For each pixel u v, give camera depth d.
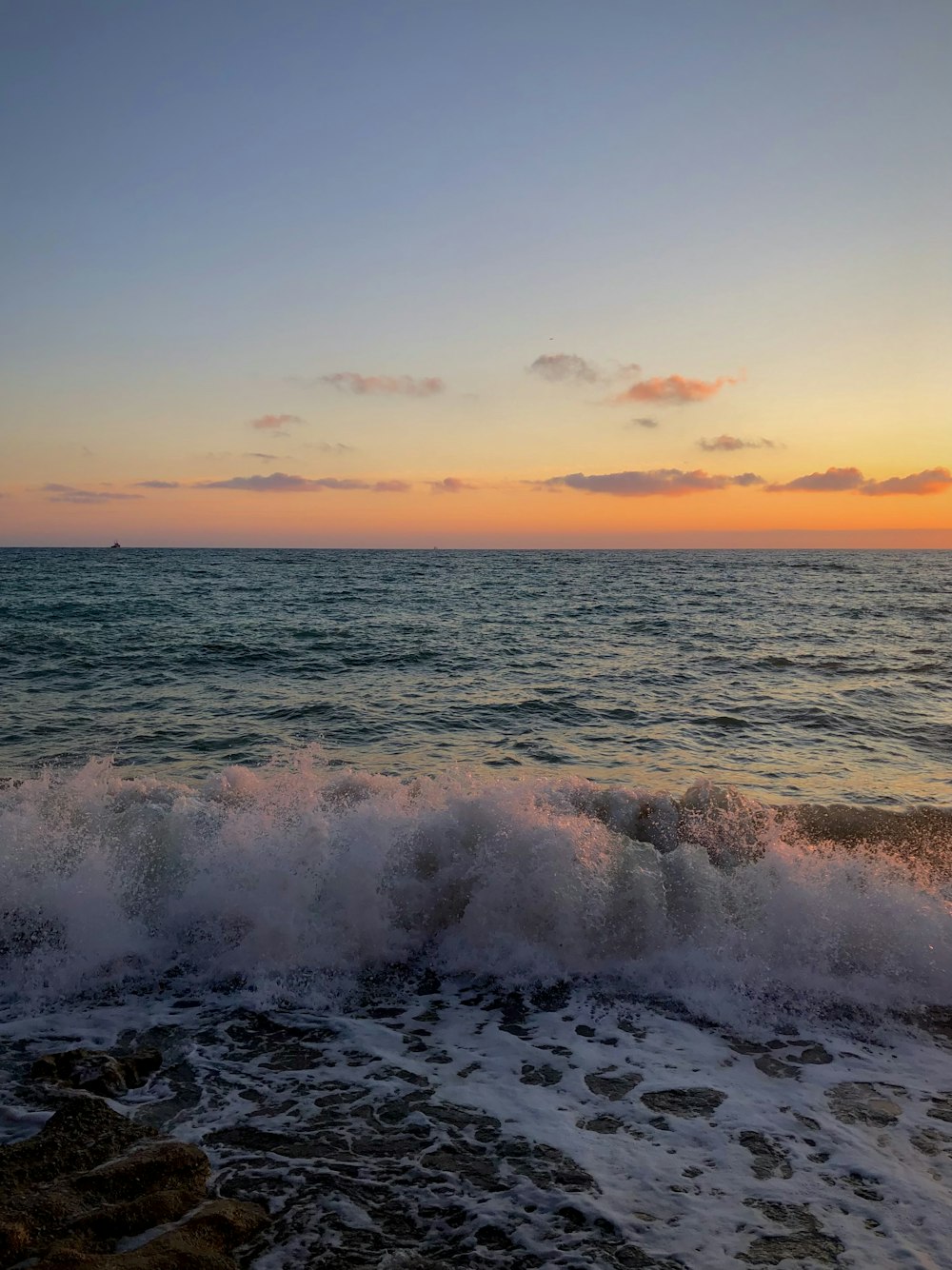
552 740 11.65
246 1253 2.49
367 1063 3.67
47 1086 3.37
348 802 6.07
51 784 6.62
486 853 4.90
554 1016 4.14
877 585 54.78
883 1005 4.27
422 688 15.62
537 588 48.06
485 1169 2.94
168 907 4.73
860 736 12.22
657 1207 2.75
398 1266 2.46
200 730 11.66
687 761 10.59
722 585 53.22
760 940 4.62
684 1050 3.84
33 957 4.44
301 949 4.61
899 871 5.18
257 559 102.69
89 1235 2.40
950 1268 2.48
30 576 52.84
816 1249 2.56
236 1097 3.38
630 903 4.73
